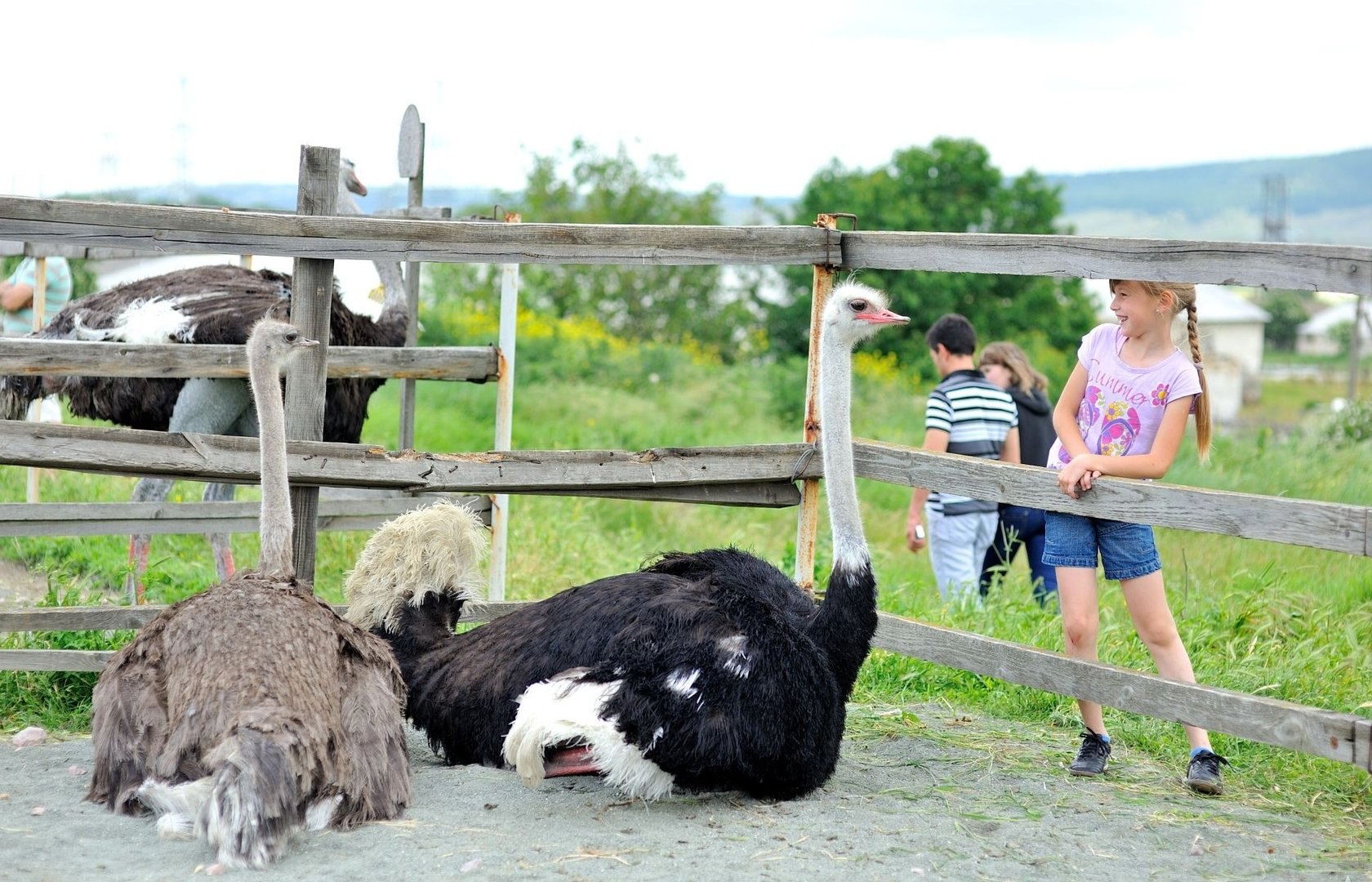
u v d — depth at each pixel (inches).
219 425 231.6
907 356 924.6
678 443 530.3
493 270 935.0
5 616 181.5
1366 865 143.9
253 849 132.3
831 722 158.2
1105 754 174.4
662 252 187.3
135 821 145.2
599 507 386.3
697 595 159.8
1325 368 2549.2
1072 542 172.1
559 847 140.8
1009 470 174.7
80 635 206.8
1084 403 176.9
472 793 156.5
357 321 246.8
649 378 710.5
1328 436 556.4
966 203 1104.2
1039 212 1113.4
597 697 148.9
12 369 185.6
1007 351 301.1
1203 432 173.6
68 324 234.2
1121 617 264.4
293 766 136.5
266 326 172.2
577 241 184.5
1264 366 2625.5
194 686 144.9
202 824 135.3
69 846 137.6
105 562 277.6
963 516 278.2
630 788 152.0
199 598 156.8
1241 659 222.8
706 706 149.3
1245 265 152.3
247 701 141.3
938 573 283.6
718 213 1157.1
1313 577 302.8
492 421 533.6
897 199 1101.1
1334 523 145.5
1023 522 286.5
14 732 182.1
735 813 153.3
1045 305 989.8
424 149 256.7
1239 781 172.9
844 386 164.9
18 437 170.6
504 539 238.5
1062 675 170.4
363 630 162.2
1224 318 2581.2
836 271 198.7
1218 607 251.3
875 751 181.6
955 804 159.2
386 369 220.4
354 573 181.5
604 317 1031.0
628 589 162.2
